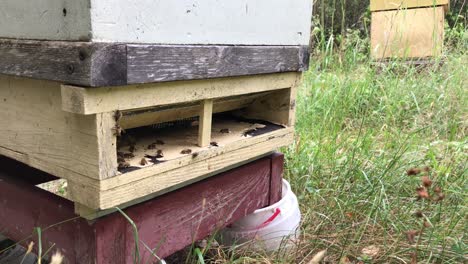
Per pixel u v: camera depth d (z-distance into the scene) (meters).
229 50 1.17
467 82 3.26
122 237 1.10
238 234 1.53
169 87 1.05
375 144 2.36
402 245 1.52
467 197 1.79
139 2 0.93
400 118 2.80
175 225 1.24
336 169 2.07
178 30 1.03
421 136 2.57
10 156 1.18
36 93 1.05
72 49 0.88
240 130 1.46
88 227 1.04
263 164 1.55
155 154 1.15
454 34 4.12
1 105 1.16
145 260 1.17
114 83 0.90
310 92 2.95
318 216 1.75
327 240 1.58
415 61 3.60
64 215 1.10
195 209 1.29
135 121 1.13
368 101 2.90
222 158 1.29
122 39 0.91
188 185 1.27
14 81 1.09
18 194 1.23
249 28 1.24
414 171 1.28
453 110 2.86
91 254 1.05
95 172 0.96
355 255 1.51
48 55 0.93
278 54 1.37
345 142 2.33
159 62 0.98
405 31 3.89
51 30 0.92
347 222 1.70
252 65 1.26
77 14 0.86
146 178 1.06
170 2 0.99
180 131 1.39
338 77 3.12
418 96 3.00
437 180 1.92
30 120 1.08
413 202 1.74
